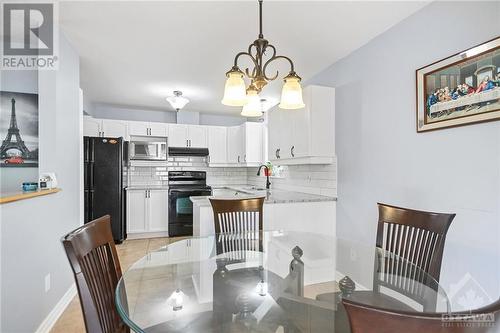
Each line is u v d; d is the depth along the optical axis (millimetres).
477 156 1697
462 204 1782
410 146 2143
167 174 5234
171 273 1613
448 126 1844
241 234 2213
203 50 2691
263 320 1186
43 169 2156
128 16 2098
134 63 3016
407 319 465
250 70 3150
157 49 2672
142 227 4551
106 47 2617
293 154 3111
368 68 2545
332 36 2439
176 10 2016
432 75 1950
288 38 2459
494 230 1610
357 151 2680
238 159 5105
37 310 1816
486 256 1646
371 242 2502
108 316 1111
